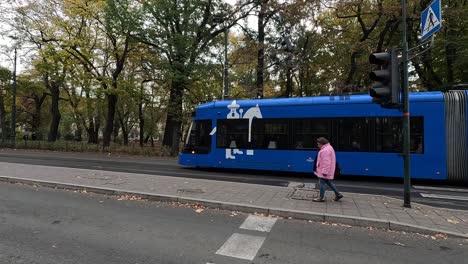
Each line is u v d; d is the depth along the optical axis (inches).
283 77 1141.1
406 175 316.2
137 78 1248.2
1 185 422.6
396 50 321.1
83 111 1690.5
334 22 1016.9
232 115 629.3
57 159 836.6
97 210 300.4
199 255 197.3
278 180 522.0
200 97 1102.4
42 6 1101.7
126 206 318.3
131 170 614.5
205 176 552.1
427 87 964.0
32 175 470.0
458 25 890.7
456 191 450.3
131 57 1187.3
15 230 237.5
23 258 185.8
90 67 1157.7
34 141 1358.3
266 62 1018.7
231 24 1043.3
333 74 1069.8
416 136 510.0
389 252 209.8
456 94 502.0
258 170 660.1
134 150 1085.1
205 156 645.3
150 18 951.0
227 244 217.6
